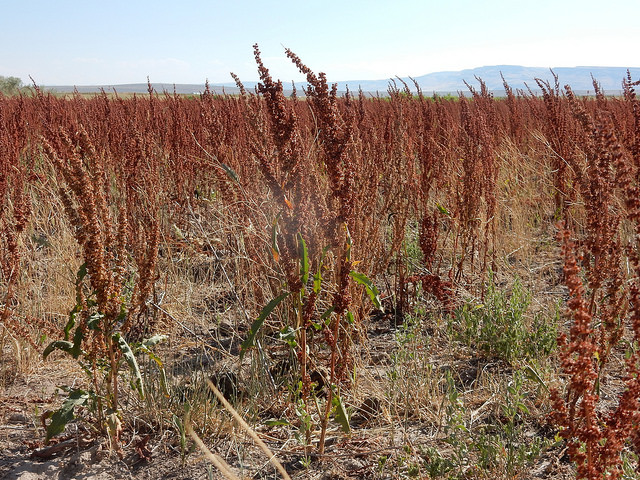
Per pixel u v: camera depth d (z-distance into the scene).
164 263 5.44
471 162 5.38
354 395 3.66
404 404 3.56
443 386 3.80
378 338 4.65
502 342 4.08
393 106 7.20
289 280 3.29
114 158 6.81
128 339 4.44
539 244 6.59
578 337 2.09
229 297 5.28
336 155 3.12
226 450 3.19
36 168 7.35
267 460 3.10
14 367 4.09
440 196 6.59
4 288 4.86
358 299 4.21
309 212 3.38
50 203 6.15
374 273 4.89
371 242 4.67
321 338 4.10
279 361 4.18
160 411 3.40
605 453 2.14
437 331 4.58
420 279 4.98
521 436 3.15
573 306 2.07
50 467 3.03
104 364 3.27
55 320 4.69
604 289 4.60
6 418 3.49
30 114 9.39
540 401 3.46
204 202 6.65
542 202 7.47
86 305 3.32
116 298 3.15
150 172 5.61
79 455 3.13
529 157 8.40
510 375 3.87
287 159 3.29
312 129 6.34
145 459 3.12
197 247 5.77
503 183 7.43
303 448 3.20
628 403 2.15
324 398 3.70
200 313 5.05
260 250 4.39
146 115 8.44
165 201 6.28
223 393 3.77
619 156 2.40
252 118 3.77
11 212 5.37
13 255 4.06
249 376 3.87
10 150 6.31
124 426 3.38
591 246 3.17
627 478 2.54
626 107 6.44
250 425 3.36
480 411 3.49
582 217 6.38
